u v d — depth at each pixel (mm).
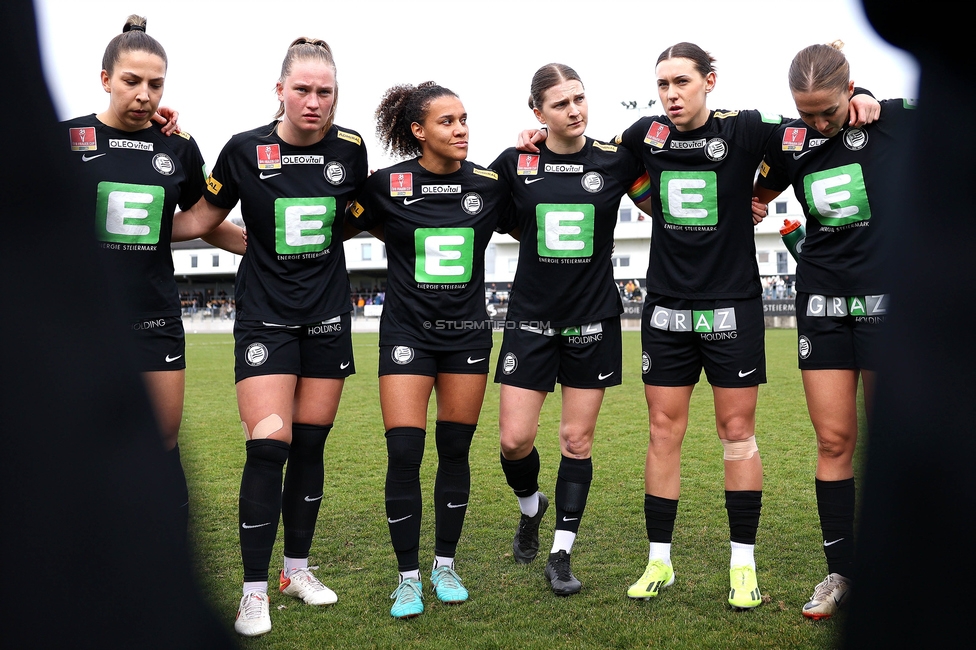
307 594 3857
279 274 3727
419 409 3812
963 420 997
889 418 1048
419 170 3977
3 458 834
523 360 4051
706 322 3824
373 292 50312
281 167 3770
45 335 855
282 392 3633
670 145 3902
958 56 1047
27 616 841
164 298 3754
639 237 47375
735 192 3812
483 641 3348
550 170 4059
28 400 843
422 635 3436
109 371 889
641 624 3500
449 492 3939
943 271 1021
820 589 3621
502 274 49469
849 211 3586
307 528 3957
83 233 903
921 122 1072
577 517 4086
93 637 858
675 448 3943
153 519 894
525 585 4074
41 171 868
